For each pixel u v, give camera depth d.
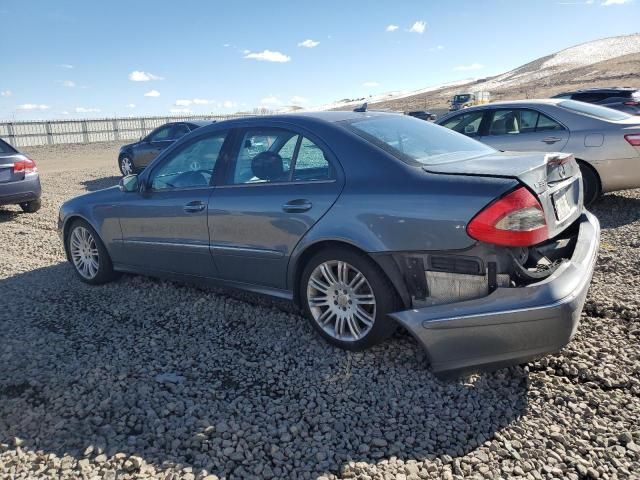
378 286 3.29
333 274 3.55
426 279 3.12
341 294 3.53
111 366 3.50
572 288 2.89
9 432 2.85
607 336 3.58
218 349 3.71
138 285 5.11
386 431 2.74
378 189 3.28
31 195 9.13
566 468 2.44
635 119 7.05
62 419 2.94
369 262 3.30
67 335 4.02
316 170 3.62
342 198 3.40
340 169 3.49
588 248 3.35
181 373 3.40
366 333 3.42
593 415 2.79
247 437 2.73
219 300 4.58
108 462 2.58
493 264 2.91
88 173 16.25
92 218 5.00
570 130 7.06
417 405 2.95
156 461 2.58
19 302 4.77
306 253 3.64
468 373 3.06
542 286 2.85
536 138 7.30
